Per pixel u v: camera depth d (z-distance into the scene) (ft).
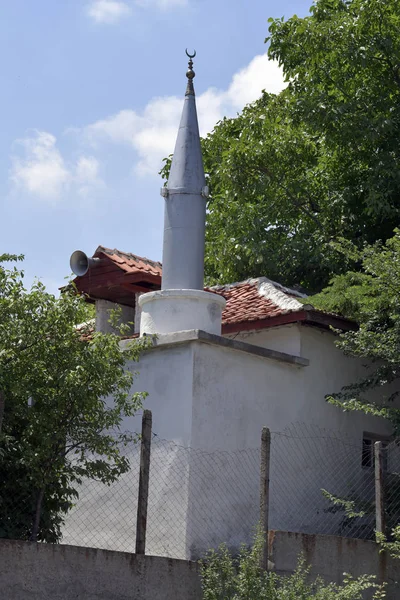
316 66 64.03
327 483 45.73
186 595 31.76
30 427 30.53
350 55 60.59
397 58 61.31
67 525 41.06
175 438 39.70
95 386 31.65
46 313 31.86
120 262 53.78
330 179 68.74
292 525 43.19
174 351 41.04
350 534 44.73
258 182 66.39
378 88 63.67
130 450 40.60
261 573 32.12
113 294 56.03
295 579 31.71
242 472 41.04
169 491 38.99
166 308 43.27
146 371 41.78
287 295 50.29
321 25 61.36
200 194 46.01
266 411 43.42
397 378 50.88
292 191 67.77
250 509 40.88
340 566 35.68
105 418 31.96
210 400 40.57
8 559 27.76
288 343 46.85
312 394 46.50
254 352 42.65
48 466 30.81
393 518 39.91
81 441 31.68
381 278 44.96
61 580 28.76
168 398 40.60
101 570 29.81
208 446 39.88
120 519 39.68
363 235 65.46
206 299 43.39
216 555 32.63
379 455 38.27
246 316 47.44
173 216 45.60
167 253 45.34
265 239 67.97
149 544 38.78
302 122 64.49
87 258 54.49
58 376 31.14
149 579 30.91
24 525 31.01
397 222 64.85
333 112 60.64
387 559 37.42
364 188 63.98
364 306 45.93
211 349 41.19
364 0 61.87
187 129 47.24
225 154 67.92
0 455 29.22
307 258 65.82
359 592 35.70
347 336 45.42
